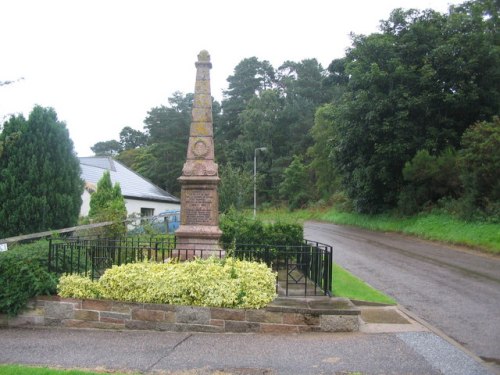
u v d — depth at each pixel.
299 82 67.81
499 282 11.03
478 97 24.94
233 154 60.97
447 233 20.00
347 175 32.28
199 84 10.60
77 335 6.93
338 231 27.83
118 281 7.43
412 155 26.41
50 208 12.43
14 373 4.80
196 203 10.27
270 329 7.00
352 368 5.23
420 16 28.09
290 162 58.91
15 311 7.54
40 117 12.69
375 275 12.01
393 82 26.44
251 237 12.68
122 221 12.90
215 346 6.20
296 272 11.05
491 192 19.27
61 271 8.19
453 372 5.14
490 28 27.61
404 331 6.87
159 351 5.97
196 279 7.30
